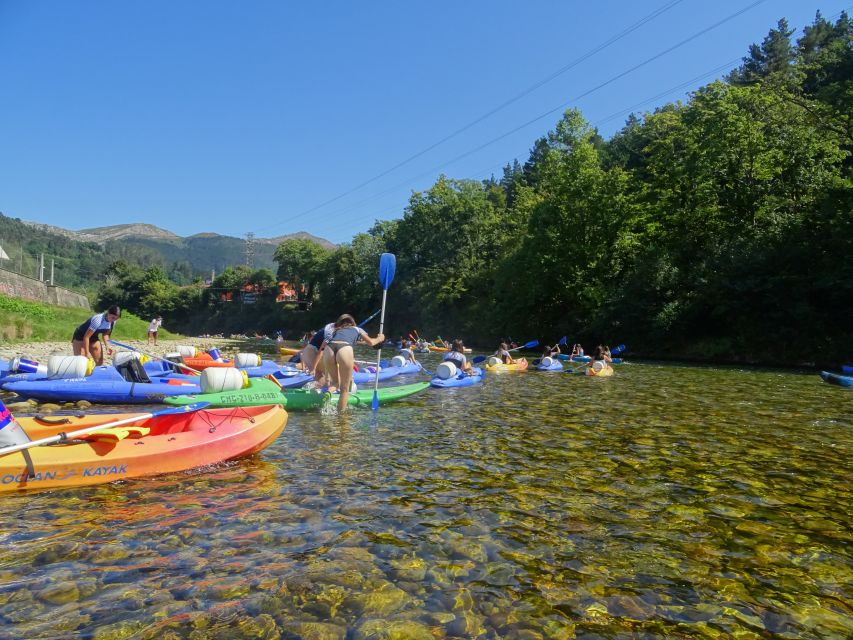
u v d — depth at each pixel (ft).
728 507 16.99
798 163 101.09
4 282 145.79
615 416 32.89
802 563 13.23
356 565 12.35
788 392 47.75
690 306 97.09
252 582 11.47
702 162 103.30
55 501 16.02
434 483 18.60
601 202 118.21
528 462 21.62
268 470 19.65
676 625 10.41
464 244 180.14
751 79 190.90
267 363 52.16
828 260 85.40
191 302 354.95
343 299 236.43
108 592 10.94
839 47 142.61
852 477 20.43
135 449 18.42
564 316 128.36
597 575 12.35
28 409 30.32
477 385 48.91
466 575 12.10
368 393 36.35
